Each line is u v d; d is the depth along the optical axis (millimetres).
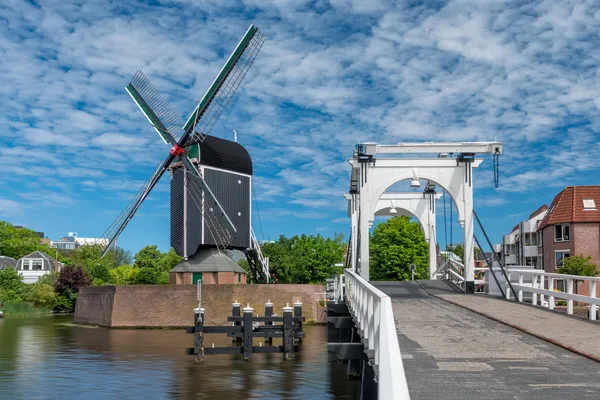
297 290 52281
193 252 55781
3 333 46312
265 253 72812
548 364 10977
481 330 15242
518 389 9125
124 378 25359
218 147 57656
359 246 29469
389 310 7027
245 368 27969
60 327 52594
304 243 77000
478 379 9773
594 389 9109
